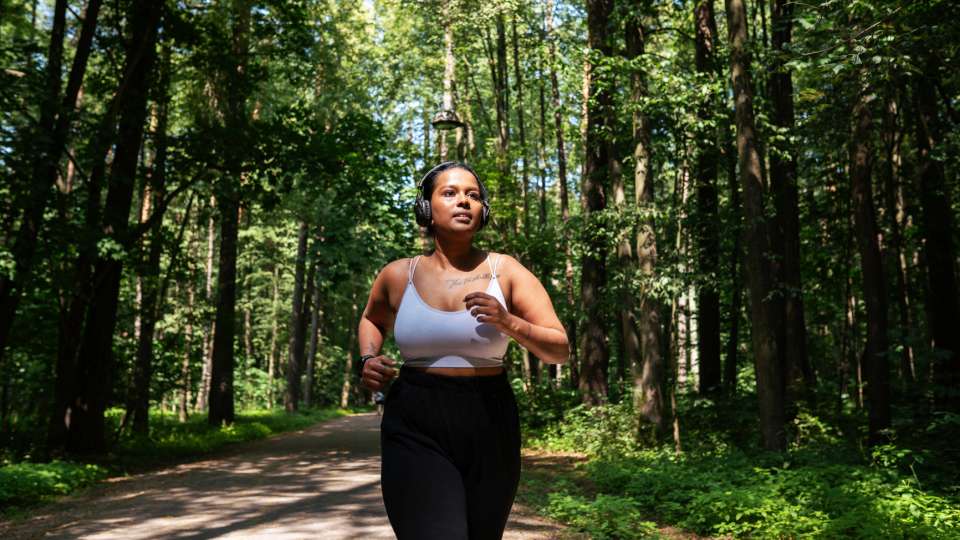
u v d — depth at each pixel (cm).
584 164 1752
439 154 2250
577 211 3100
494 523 211
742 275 1565
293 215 2211
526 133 2972
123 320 1948
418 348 214
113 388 1661
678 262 1340
